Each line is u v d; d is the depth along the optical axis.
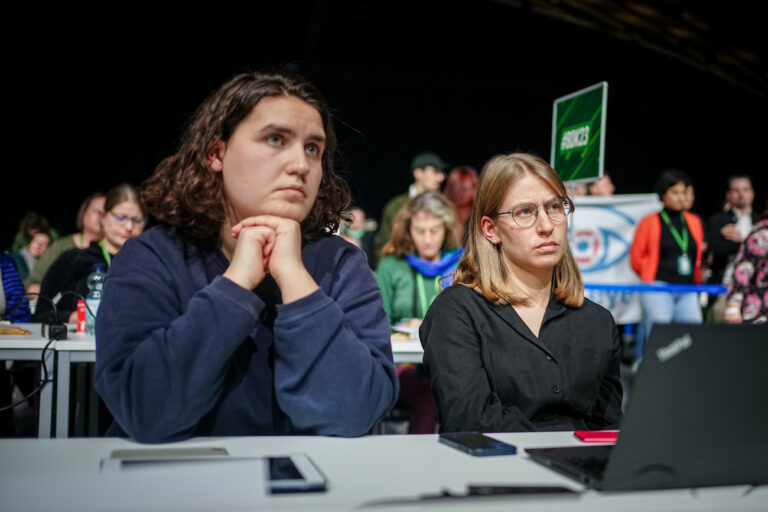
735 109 9.50
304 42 8.54
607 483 0.76
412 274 3.26
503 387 1.45
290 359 1.07
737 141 9.68
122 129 8.20
